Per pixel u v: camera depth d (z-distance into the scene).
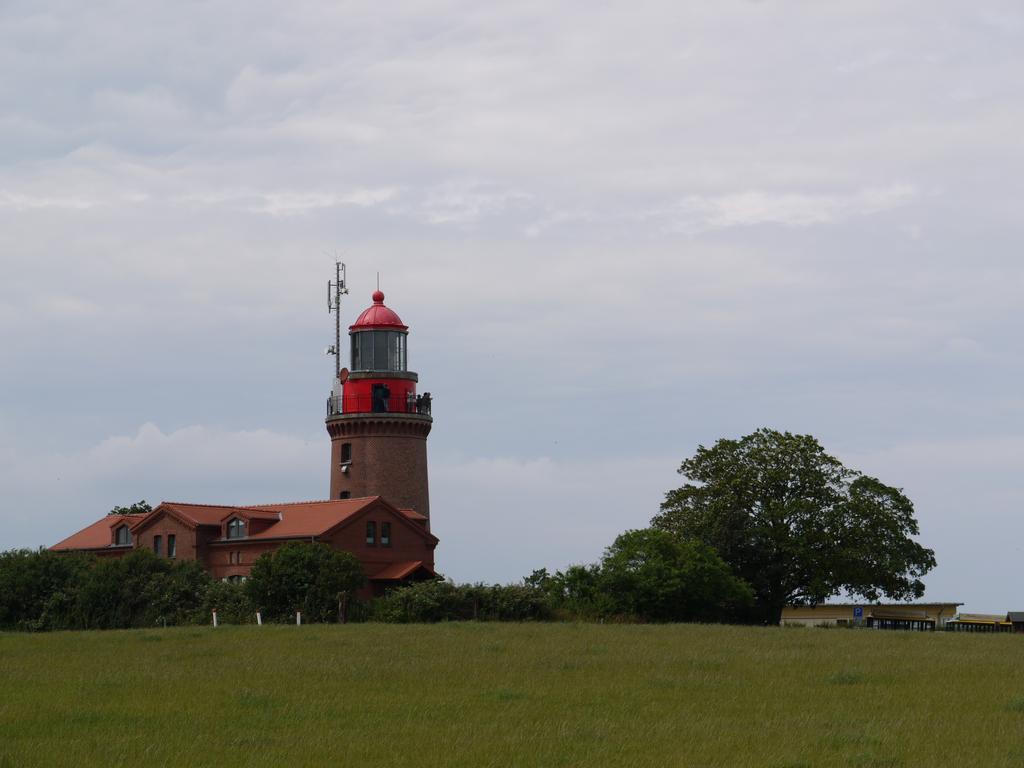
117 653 46.44
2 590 89.69
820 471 105.81
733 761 25.38
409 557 104.50
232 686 35.69
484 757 25.62
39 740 27.39
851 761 25.44
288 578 87.19
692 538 99.62
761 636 57.16
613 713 31.14
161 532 106.81
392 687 35.62
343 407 111.19
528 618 85.25
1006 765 25.16
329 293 117.69
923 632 68.25
